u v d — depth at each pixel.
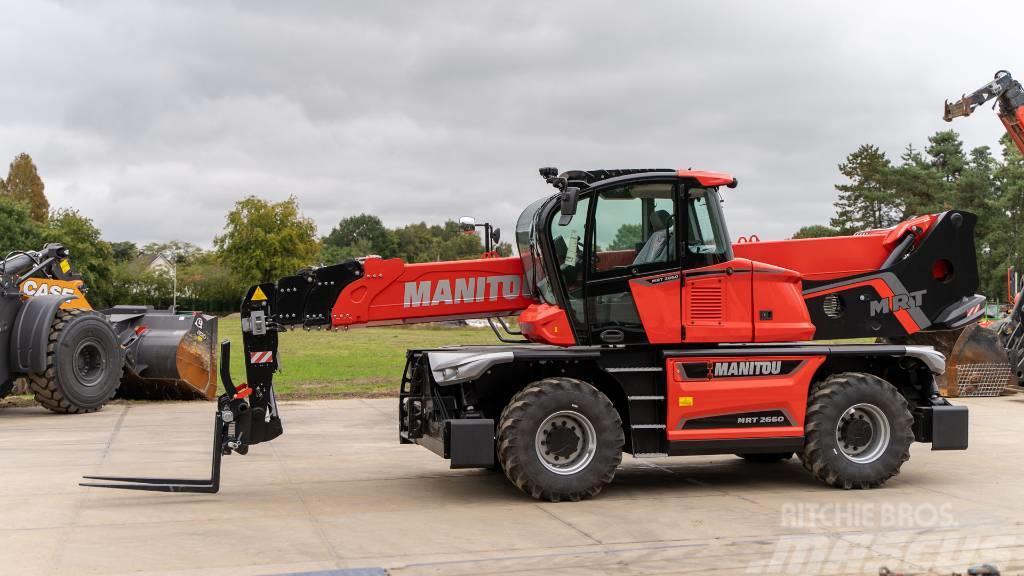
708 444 7.93
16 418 13.27
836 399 8.09
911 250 9.15
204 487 7.64
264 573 5.42
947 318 9.08
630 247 7.96
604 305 7.91
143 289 75.19
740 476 8.90
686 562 5.67
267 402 8.00
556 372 8.09
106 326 14.05
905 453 8.19
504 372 7.98
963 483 8.44
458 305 8.55
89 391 13.77
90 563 5.66
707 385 7.96
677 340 7.94
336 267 8.27
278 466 9.38
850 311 9.00
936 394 8.75
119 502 7.52
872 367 8.74
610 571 5.47
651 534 6.41
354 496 7.84
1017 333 15.35
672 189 8.03
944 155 57.75
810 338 8.23
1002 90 13.67
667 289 7.96
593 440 7.59
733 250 8.84
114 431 11.81
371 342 35.22
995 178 56.38
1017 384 16.27
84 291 15.27
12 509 7.22
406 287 8.43
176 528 6.60
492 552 5.93
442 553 5.90
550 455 7.59
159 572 5.46
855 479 8.07
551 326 7.89
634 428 7.87
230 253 62.12
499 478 8.73
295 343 34.50
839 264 9.04
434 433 7.89
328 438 11.43
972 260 9.17
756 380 8.05
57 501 7.53
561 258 7.91
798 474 9.00
